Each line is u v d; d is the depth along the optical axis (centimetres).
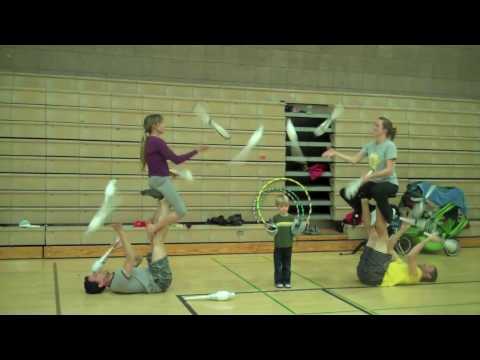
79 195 802
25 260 732
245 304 500
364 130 945
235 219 848
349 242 880
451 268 730
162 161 550
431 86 1044
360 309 484
